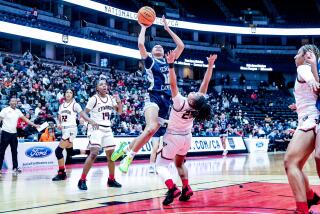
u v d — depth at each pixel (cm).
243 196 486
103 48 2595
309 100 319
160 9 3403
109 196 502
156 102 494
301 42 3709
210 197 482
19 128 1112
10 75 1670
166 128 497
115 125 1533
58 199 477
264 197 476
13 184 645
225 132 1877
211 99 2673
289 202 435
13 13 2341
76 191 554
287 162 314
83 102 1711
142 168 998
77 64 2527
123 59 3033
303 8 3803
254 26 3469
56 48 2608
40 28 2228
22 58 2150
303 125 316
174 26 3244
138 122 1717
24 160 1026
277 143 2141
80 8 2753
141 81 2508
